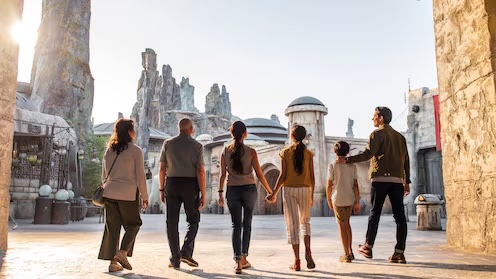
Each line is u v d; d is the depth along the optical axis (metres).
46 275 4.18
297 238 4.62
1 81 6.94
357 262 5.16
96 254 6.01
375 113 5.53
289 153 4.91
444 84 7.52
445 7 7.47
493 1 6.23
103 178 4.64
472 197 6.44
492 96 6.02
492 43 6.12
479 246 6.19
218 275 4.23
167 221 4.79
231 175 4.80
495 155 5.90
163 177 4.98
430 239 8.56
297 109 27.41
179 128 5.07
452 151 7.14
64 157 21.58
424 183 27.23
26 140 20.41
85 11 41.47
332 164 5.41
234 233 4.56
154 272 4.41
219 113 165.75
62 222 15.52
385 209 28.50
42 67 38.62
